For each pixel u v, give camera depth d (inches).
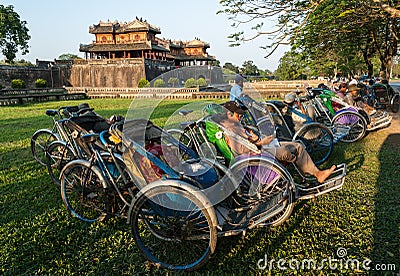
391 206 158.9
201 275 117.3
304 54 303.4
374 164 219.8
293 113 224.7
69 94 959.0
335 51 360.5
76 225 150.7
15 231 144.5
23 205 171.5
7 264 122.8
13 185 198.5
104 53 1881.2
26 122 444.1
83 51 1807.3
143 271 119.6
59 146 200.1
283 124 213.6
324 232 140.3
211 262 124.5
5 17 1804.9
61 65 1668.3
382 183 186.7
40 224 150.9
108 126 171.3
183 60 2103.8
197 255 128.9
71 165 152.3
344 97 305.0
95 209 153.5
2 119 478.6
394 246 128.4
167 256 128.3
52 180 205.0
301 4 200.7
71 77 1664.6
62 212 162.7
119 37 1870.1
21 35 1877.5
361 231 139.4
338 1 203.6
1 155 265.0
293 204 140.4
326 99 274.5
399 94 489.4
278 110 214.5
